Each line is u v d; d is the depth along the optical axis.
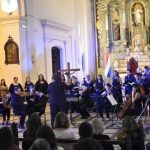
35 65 16.27
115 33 23.61
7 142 3.96
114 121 11.41
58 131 5.41
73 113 13.93
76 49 21.03
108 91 11.93
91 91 13.02
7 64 15.53
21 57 15.34
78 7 21.72
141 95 10.77
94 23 23.64
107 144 4.70
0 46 15.61
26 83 13.20
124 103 11.48
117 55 22.89
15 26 15.32
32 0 16.27
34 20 16.39
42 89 12.48
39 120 5.25
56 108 10.06
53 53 18.56
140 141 4.82
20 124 10.75
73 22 20.88
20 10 15.44
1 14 15.53
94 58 23.44
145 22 23.08
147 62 22.08
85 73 21.98
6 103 11.40
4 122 11.56
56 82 10.13
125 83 13.48
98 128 5.01
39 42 16.78
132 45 23.06
